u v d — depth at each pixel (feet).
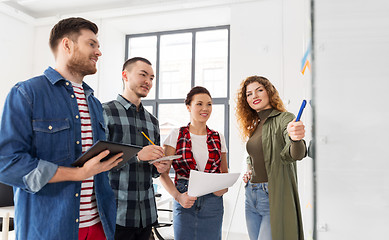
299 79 10.51
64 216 3.02
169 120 14.80
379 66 0.59
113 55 14.74
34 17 14.82
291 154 3.84
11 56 13.71
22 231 2.93
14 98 2.96
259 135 5.08
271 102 5.30
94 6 13.99
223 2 12.15
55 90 3.32
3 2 13.19
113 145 2.96
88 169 2.90
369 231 0.56
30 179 2.76
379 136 0.58
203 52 14.61
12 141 2.81
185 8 13.00
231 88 11.60
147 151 4.72
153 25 14.55
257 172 4.95
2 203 7.37
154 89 15.17
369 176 0.58
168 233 7.88
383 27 0.59
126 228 4.73
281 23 11.24
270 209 4.49
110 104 5.16
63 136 3.21
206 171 5.48
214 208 5.31
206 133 5.87
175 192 5.30
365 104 0.59
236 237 10.55
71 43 3.46
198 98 5.72
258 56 11.38
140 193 4.94
